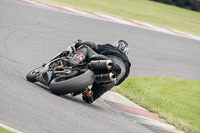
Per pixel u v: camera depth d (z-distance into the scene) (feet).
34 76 79.20
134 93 110.01
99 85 72.33
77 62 71.26
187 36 232.94
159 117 88.69
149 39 197.06
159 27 241.35
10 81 70.28
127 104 94.48
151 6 381.40
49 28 161.38
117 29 197.57
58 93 69.97
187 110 101.55
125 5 333.83
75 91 69.10
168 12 356.38
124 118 75.10
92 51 74.64
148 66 153.89
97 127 58.18
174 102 107.14
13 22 153.07
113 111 79.66
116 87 110.22
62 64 74.13
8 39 126.82
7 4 183.52
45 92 70.49
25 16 168.96
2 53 105.50
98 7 270.46
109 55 74.74
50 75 75.05
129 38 186.39
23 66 97.60
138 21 245.24
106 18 222.07
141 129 69.15
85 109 68.54
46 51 129.29
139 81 126.11
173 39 212.84
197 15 391.45
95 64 69.05
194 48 205.67
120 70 70.23
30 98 61.67
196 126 88.43
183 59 180.65
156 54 174.91
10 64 93.25
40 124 50.39
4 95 58.70
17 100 58.08
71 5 243.19
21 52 115.85
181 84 134.41
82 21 193.06
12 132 44.21
